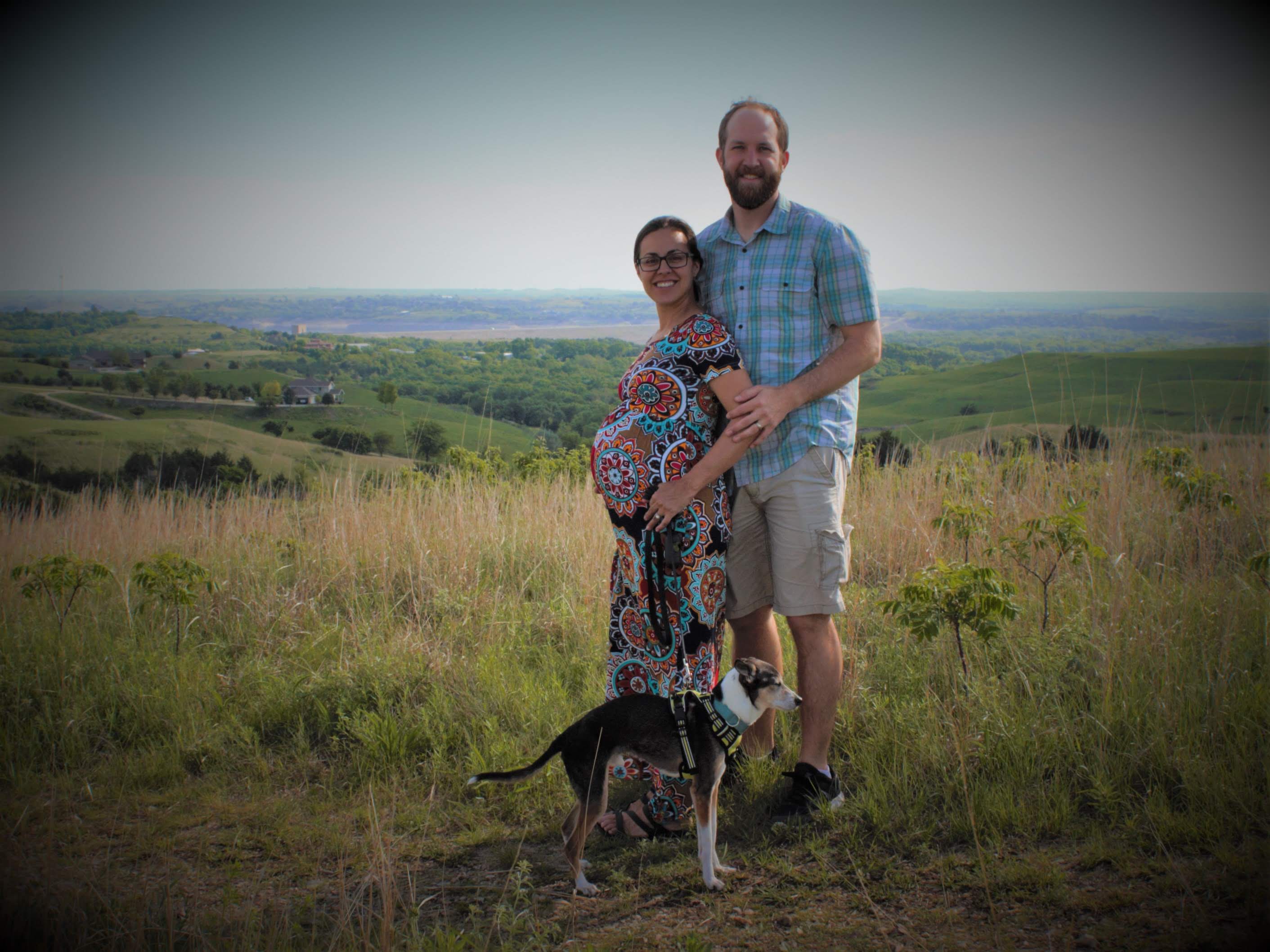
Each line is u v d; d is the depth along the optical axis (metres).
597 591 5.48
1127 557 4.87
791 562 3.07
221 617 5.45
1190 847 2.59
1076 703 3.51
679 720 2.77
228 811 3.42
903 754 3.28
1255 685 3.40
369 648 4.81
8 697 4.28
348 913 2.53
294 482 8.80
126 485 8.79
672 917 2.60
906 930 2.40
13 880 2.88
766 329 3.11
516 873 2.91
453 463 10.05
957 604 3.67
